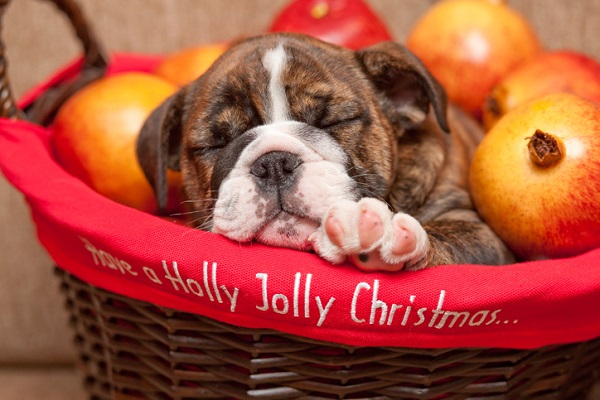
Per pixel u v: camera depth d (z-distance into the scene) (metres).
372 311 0.64
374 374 0.66
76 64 0.86
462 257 0.70
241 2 0.98
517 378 0.68
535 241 0.71
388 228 0.64
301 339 0.66
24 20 0.96
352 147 0.72
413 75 0.74
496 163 0.72
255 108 0.72
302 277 0.64
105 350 0.73
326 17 0.88
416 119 0.76
